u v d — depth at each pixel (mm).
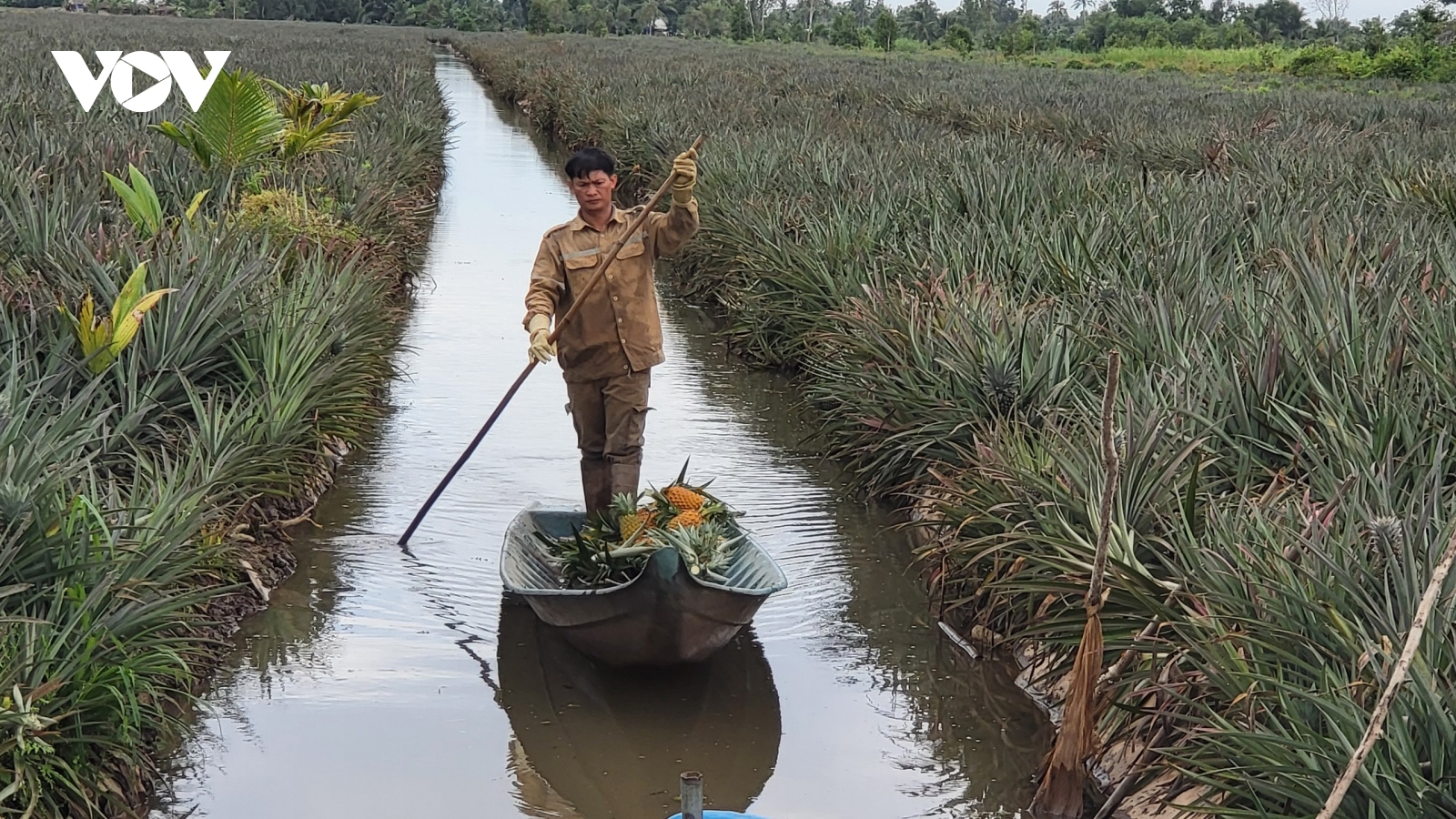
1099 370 7305
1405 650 3314
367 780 5055
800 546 7406
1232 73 52344
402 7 127125
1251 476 5754
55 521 4898
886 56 66438
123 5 103250
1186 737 4430
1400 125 23250
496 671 5934
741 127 21203
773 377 11109
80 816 4434
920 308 8492
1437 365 6039
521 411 9805
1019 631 6051
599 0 133375
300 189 12539
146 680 4945
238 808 4828
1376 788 3494
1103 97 29859
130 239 8344
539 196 21656
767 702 5738
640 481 8328
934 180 13086
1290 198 11539
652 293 6742
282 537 7129
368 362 9266
